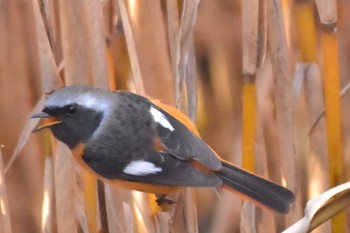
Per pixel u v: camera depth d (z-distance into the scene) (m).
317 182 3.37
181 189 3.34
